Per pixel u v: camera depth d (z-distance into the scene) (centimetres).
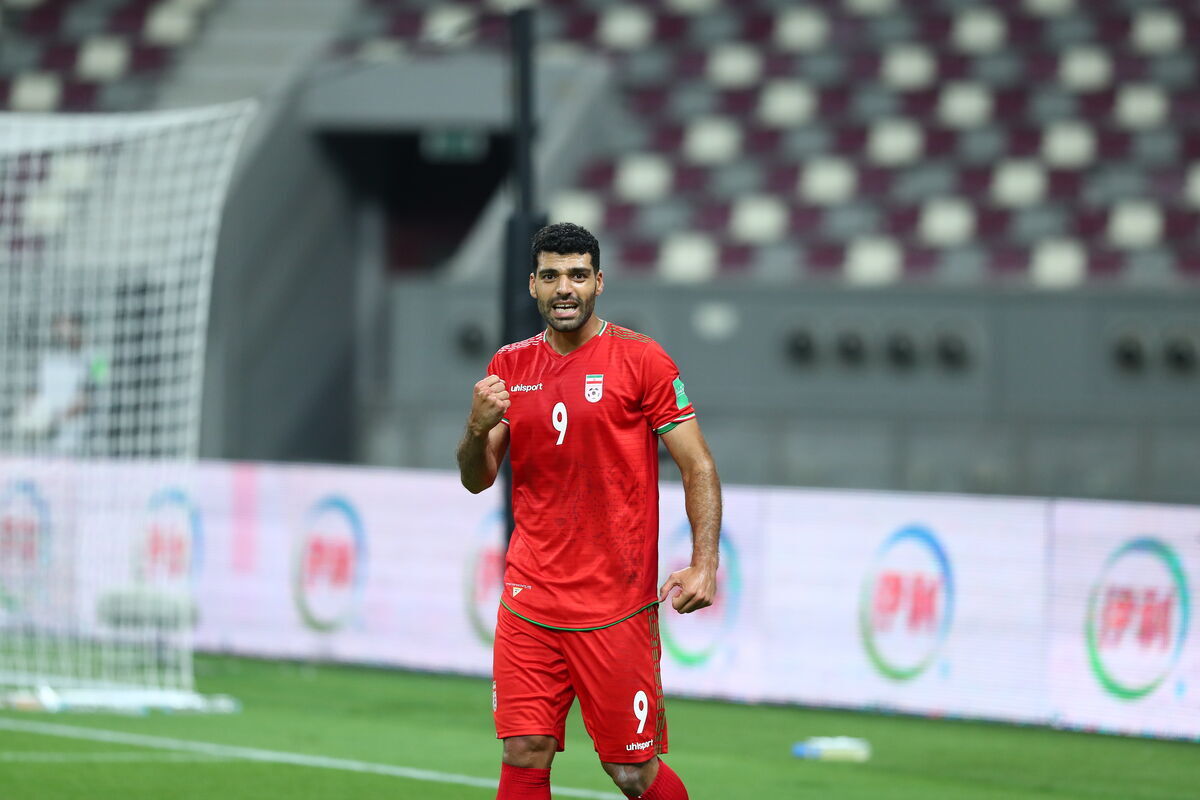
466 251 6700
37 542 4025
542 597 1631
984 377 5706
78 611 3988
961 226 6550
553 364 1634
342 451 7094
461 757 2745
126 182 3916
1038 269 6384
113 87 7244
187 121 3434
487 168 7331
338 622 3956
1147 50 7144
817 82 7131
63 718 3103
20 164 3881
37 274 3981
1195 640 2919
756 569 3422
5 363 3966
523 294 3103
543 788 1652
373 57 7119
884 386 5750
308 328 6831
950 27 7269
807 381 5788
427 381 5928
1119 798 2462
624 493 1622
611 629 1616
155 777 2511
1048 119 6912
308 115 6800
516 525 1672
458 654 3762
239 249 6322
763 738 2980
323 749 2805
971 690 3177
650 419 1625
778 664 3391
